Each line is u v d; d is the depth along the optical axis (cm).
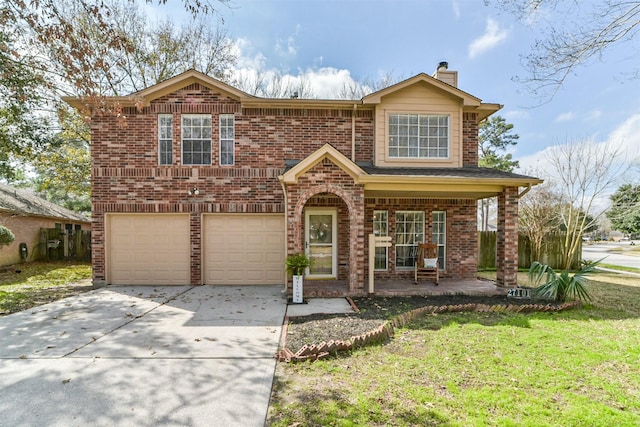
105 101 826
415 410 333
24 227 1584
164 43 1722
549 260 1528
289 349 487
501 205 915
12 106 1088
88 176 1677
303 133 1042
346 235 1035
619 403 349
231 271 1032
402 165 1042
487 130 2755
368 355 477
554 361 451
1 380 401
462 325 615
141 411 336
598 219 1830
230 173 1020
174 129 1013
